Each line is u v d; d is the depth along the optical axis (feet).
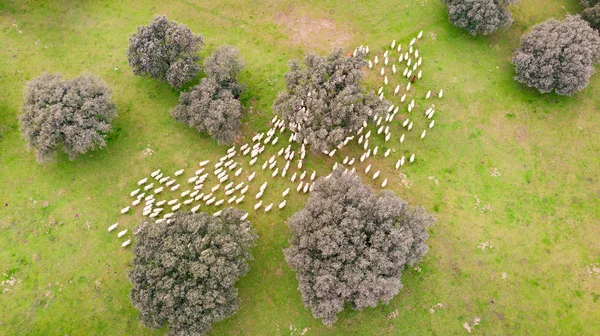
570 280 104.99
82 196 112.98
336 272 88.79
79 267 105.70
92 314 101.96
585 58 114.73
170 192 113.70
